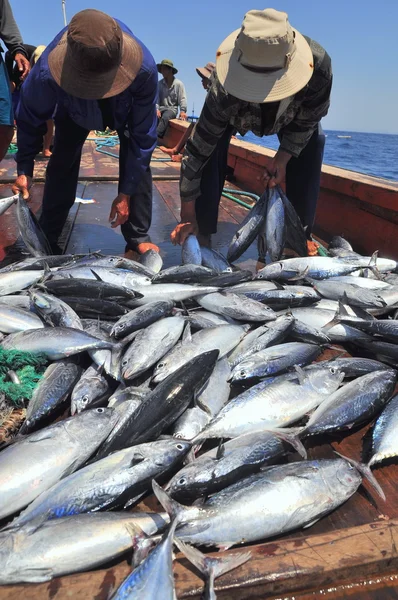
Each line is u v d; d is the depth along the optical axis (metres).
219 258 4.25
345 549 1.72
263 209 4.27
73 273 3.62
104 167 9.22
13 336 2.89
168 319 3.01
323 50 3.61
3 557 1.64
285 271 3.89
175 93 13.32
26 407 2.44
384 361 3.05
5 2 5.20
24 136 4.01
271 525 1.86
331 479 2.01
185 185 4.36
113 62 3.29
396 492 2.12
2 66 4.96
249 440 2.21
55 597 1.54
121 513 1.85
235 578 1.62
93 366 2.77
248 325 3.11
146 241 4.79
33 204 6.26
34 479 1.99
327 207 5.76
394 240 4.55
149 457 2.08
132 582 1.57
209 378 2.67
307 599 1.66
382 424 2.37
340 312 3.16
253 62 3.20
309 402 2.51
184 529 1.82
